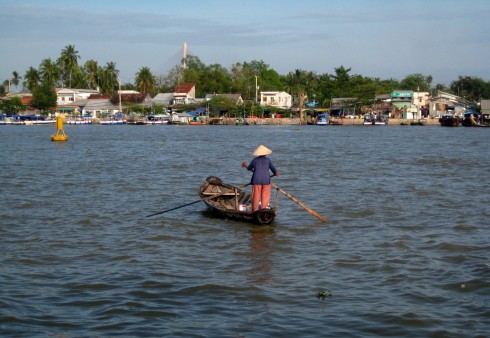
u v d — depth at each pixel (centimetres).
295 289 1102
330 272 1212
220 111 12475
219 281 1145
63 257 1322
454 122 10650
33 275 1180
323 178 2819
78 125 11681
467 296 1055
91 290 1091
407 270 1215
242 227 1648
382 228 1633
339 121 11550
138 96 13050
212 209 1855
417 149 4966
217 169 3259
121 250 1388
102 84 14625
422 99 12388
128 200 2116
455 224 1673
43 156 4103
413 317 956
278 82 15700
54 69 13825
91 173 2994
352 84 12531
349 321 943
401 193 2292
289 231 1602
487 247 1398
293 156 4241
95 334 891
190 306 1010
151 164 3531
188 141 6169
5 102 12675
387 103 12500
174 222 1709
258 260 1308
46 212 1856
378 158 4031
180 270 1223
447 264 1258
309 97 14675
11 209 1906
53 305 1012
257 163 1673
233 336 884
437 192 2317
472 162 3706
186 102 12862
